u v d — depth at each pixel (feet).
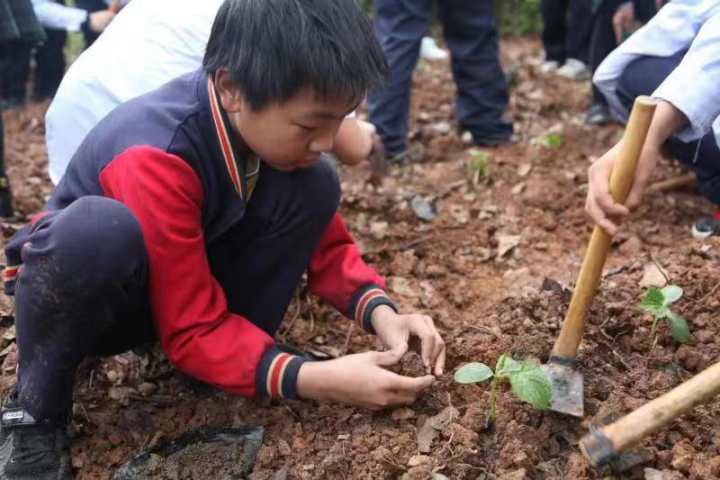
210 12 7.97
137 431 6.79
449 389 6.73
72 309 5.53
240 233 6.55
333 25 5.26
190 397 7.22
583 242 10.20
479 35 13.57
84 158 6.14
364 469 6.06
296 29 5.16
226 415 6.85
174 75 7.88
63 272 5.35
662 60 9.07
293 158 5.67
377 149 10.92
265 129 5.49
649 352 6.98
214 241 6.51
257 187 6.42
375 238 10.37
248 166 6.19
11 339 7.82
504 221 10.85
